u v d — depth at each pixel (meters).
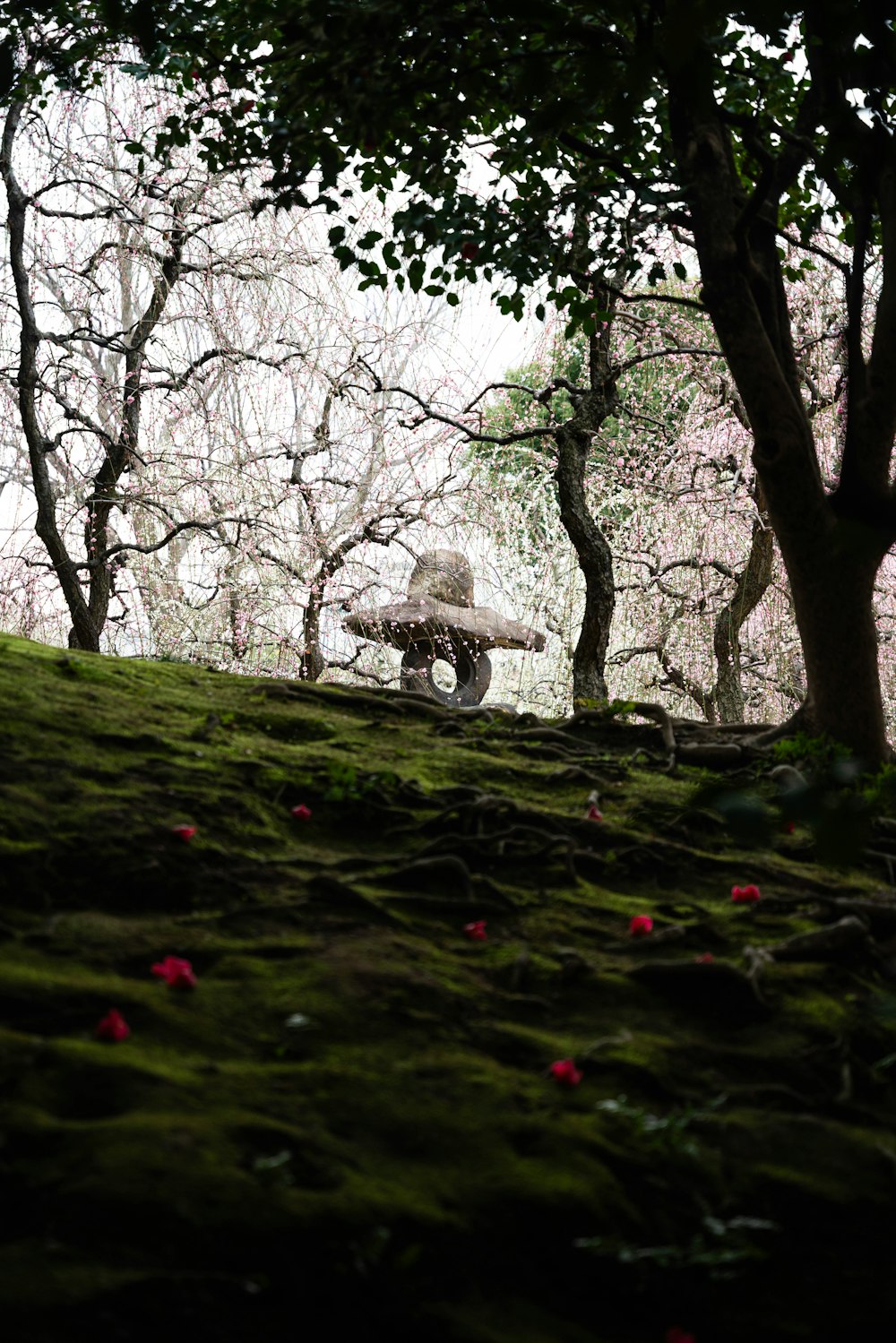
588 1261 2.25
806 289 12.02
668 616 13.66
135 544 10.54
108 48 8.24
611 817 4.67
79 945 3.01
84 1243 2.02
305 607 10.86
